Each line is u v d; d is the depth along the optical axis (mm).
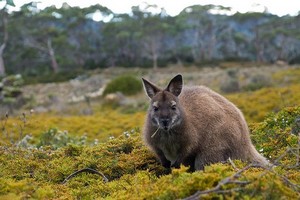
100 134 18203
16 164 6598
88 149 7367
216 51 83938
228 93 31109
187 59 80438
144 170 6293
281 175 4680
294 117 8000
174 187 4387
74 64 75562
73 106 32938
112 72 66188
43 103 36188
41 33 73000
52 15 76125
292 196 4234
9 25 71625
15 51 72500
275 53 80438
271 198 4160
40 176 6242
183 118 6129
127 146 7359
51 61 73812
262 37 80125
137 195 4648
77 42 79000
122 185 5469
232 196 4078
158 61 78000
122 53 79250
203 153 6242
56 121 21516
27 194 5004
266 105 21047
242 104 22391
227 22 84312
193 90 6746
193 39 83000
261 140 7770
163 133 6188
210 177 4418
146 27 77688
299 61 67875
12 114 27734
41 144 11367
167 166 6457
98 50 77938
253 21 85500
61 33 75625
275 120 8242
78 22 77688
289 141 6785
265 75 36000
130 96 35469
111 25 78812
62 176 6332
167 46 81188
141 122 20188
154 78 47719
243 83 34250
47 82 58562
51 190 5211
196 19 82688
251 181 4293
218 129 6230
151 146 6426
